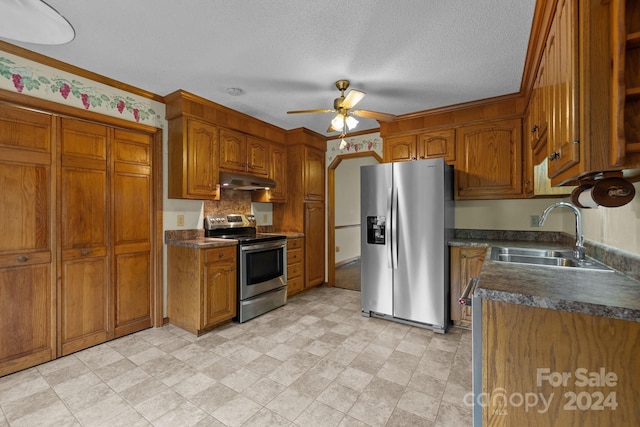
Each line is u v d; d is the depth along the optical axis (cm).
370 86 269
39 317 226
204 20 179
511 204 320
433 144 333
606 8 89
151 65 234
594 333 104
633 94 83
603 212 180
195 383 201
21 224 218
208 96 296
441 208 284
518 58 221
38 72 221
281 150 416
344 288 451
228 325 303
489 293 117
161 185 299
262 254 337
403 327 298
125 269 277
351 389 195
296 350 249
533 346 113
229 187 360
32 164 222
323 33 192
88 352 244
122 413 172
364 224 325
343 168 632
